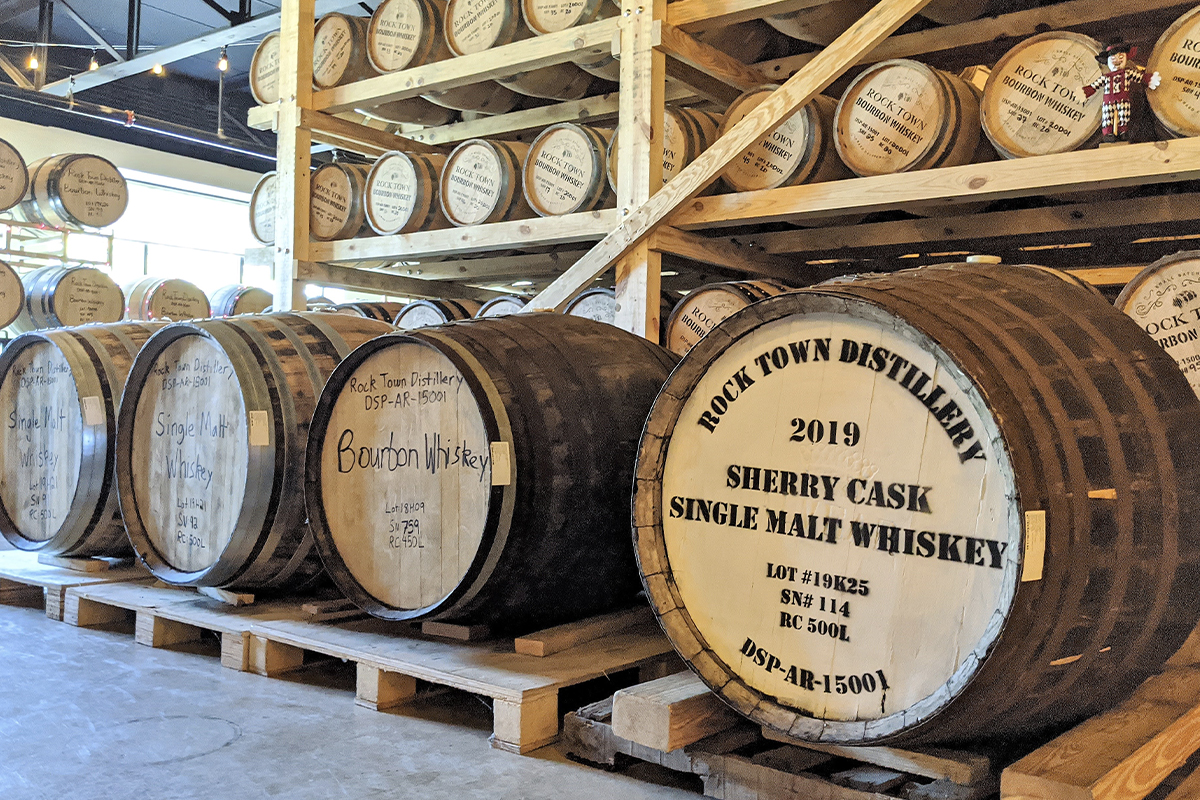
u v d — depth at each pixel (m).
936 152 4.66
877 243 5.82
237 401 4.18
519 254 7.98
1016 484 2.08
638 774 2.95
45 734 3.16
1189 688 2.89
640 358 4.04
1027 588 2.10
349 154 16.08
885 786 2.49
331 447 3.86
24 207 12.04
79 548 4.97
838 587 2.47
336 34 6.97
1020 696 2.33
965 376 2.20
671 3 5.34
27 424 5.20
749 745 2.91
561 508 3.41
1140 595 2.44
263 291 14.08
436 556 3.54
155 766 2.91
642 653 3.52
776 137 5.26
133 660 4.06
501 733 3.12
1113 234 6.04
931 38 5.83
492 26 6.09
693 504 2.77
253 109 7.28
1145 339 2.88
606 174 5.77
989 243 6.47
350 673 3.96
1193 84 4.02
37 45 13.52
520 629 3.76
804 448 2.55
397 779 2.84
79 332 5.04
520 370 3.53
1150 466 2.48
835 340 2.50
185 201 17.98
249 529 4.02
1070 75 4.35
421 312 7.47
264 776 2.84
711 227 6.16
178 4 13.96
